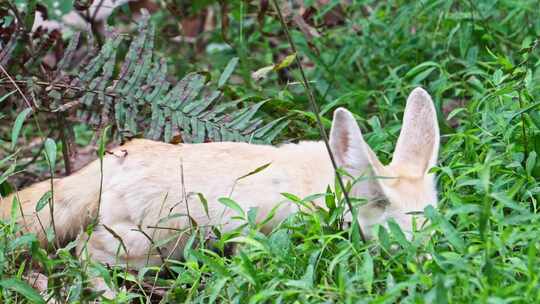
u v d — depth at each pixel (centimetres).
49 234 727
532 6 1064
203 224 809
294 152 828
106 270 679
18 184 1002
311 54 1052
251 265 629
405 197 741
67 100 917
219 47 1277
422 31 1094
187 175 815
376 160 748
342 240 699
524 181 760
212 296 620
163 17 1237
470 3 1025
